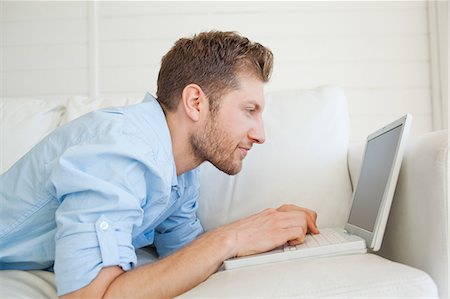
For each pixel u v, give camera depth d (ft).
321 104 4.31
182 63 3.10
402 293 1.99
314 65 6.77
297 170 4.08
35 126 4.42
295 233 2.95
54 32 7.05
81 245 2.27
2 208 2.81
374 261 2.37
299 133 4.18
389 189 2.73
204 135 3.06
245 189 4.12
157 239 3.96
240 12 6.86
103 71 6.96
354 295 1.97
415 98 6.68
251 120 3.10
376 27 6.77
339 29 6.79
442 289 2.43
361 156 3.97
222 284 2.20
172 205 3.59
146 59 6.91
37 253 2.82
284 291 2.01
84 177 2.39
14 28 7.12
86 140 2.63
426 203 2.60
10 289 2.50
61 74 7.01
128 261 2.40
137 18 6.95
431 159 2.54
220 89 3.02
